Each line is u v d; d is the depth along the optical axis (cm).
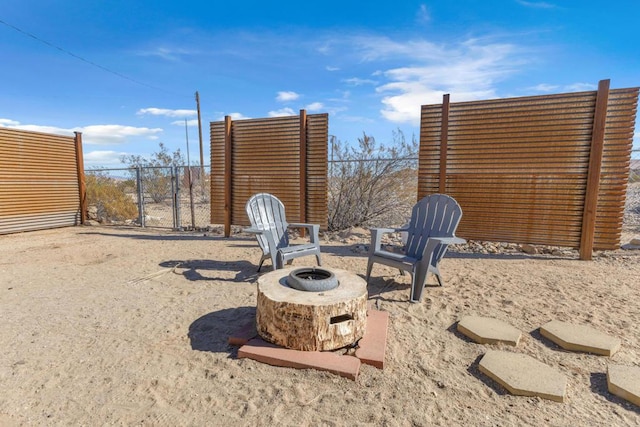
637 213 859
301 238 679
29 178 795
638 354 241
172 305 339
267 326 246
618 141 471
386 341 260
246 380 216
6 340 269
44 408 192
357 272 452
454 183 563
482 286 384
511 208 535
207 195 1381
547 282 394
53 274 449
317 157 648
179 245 634
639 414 186
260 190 698
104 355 246
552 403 194
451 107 553
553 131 501
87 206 941
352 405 193
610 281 396
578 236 502
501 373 215
